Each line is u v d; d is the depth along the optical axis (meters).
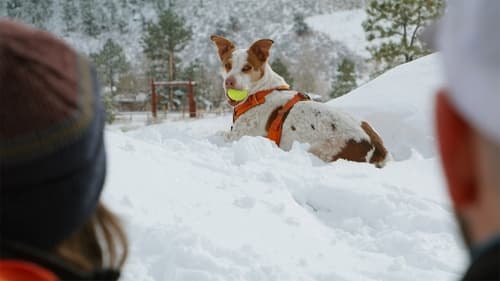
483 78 0.66
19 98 0.93
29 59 0.97
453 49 0.71
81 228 1.12
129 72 53.62
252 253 3.69
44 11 99.50
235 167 5.71
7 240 0.98
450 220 4.56
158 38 47.16
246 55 8.33
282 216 4.50
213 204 4.46
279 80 8.56
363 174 5.93
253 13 91.00
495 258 0.71
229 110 31.47
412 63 11.14
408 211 4.80
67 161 0.97
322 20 85.56
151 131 7.31
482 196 0.71
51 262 1.01
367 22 24.88
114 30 96.06
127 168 4.77
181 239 3.64
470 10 0.67
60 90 0.97
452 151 0.72
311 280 3.50
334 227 4.78
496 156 0.68
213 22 90.81
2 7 100.06
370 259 4.04
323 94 54.81
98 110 1.06
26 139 0.93
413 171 6.26
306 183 5.36
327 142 7.70
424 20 23.69
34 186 0.95
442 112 0.74
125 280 3.29
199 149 6.60
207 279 3.34
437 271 3.85
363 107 9.65
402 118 9.16
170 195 4.45
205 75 49.19
